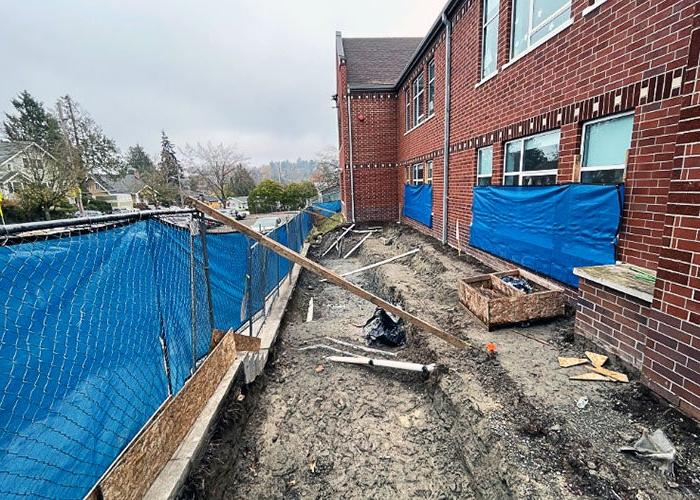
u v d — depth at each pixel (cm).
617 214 399
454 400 366
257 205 4769
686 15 313
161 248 314
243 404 407
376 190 1759
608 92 411
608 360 370
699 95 248
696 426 263
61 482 200
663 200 349
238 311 548
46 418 195
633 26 370
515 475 254
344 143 1795
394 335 592
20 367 183
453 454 344
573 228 472
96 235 231
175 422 288
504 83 652
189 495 266
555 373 365
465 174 855
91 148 4456
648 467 240
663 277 289
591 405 309
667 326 288
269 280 738
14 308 180
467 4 791
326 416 419
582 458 255
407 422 399
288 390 472
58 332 203
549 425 292
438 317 558
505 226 653
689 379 271
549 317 486
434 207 1132
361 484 327
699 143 251
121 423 247
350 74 1794
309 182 5541
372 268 1049
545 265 542
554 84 512
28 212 2434
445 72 954
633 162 380
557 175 518
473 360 416
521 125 605
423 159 1243
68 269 210
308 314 781
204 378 345
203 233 383
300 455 363
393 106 1684
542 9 548
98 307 233
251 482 334
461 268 767
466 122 838
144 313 280
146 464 246
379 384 475
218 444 331
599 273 382
